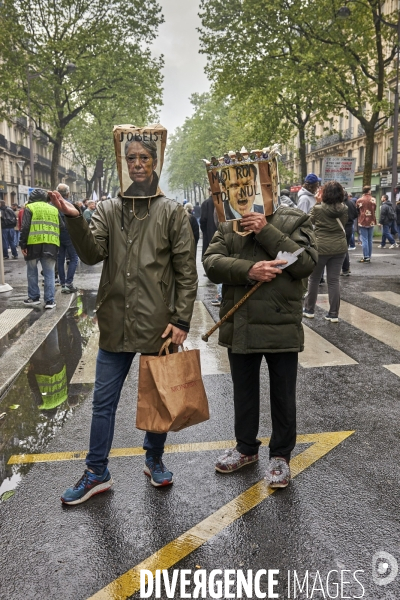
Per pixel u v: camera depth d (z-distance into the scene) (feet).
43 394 16.37
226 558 8.71
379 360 19.40
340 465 11.72
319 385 16.94
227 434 13.46
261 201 9.96
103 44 101.65
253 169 9.91
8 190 153.28
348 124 139.13
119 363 10.40
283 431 10.81
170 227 10.09
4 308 29.45
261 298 10.36
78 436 13.41
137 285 9.96
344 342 21.63
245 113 96.27
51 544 9.10
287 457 10.95
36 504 10.32
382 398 15.81
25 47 100.89
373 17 70.28
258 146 98.78
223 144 182.50
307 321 25.05
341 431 13.52
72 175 263.90
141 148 9.84
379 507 10.05
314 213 23.93
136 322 9.96
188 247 10.15
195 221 38.50
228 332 10.83
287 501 10.28
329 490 10.67
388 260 49.57
